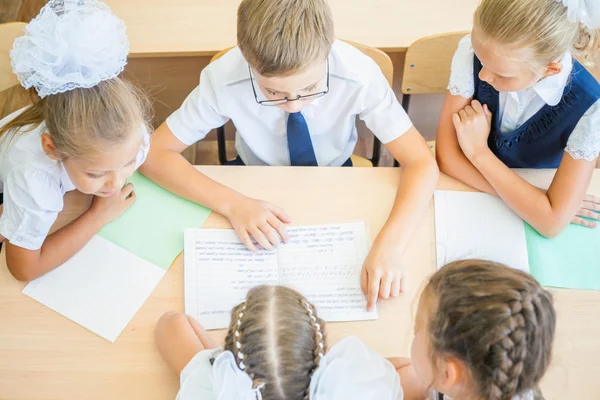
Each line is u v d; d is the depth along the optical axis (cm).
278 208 127
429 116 204
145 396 105
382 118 140
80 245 121
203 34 169
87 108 103
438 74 156
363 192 132
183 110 142
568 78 129
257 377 86
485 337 77
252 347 88
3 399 105
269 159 160
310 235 125
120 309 115
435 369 86
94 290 117
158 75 182
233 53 136
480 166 133
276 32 109
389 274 118
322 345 93
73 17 98
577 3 106
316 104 143
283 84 116
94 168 110
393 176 135
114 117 105
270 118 146
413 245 124
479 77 128
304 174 135
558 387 107
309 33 110
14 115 139
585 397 106
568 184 127
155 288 118
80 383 107
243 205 127
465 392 84
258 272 120
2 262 120
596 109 129
